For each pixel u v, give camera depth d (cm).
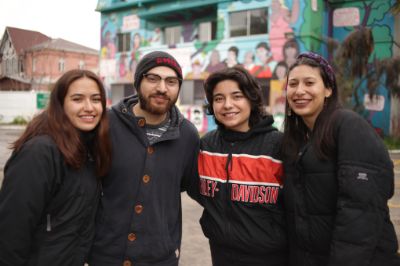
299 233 217
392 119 1433
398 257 202
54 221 212
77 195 216
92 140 228
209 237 255
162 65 234
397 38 1457
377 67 1326
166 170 242
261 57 1575
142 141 237
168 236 239
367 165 189
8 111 2614
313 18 1484
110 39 2117
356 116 202
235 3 1638
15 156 206
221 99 249
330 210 206
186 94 1811
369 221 187
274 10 1536
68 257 213
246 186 239
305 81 216
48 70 3784
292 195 222
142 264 230
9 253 198
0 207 200
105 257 231
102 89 224
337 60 1327
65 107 216
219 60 1694
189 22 1888
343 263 187
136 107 251
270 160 240
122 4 2023
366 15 1526
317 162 208
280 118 1524
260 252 237
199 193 265
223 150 252
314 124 219
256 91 247
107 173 233
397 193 683
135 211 231
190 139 261
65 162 210
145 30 1998
